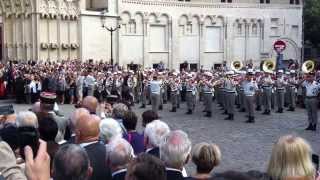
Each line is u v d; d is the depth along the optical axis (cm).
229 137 2280
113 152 721
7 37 4766
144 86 3681
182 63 5803
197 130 2514
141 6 5406
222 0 6191
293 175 545
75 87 3759
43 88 3666
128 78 3803
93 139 779
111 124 873
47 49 4738
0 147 531
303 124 2797
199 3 5903
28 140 649
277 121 2933
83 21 4950
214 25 6056
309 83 2584
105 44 5128
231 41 6191
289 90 3556
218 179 499
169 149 690
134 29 5391
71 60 4622
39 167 501
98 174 734
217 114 3309
